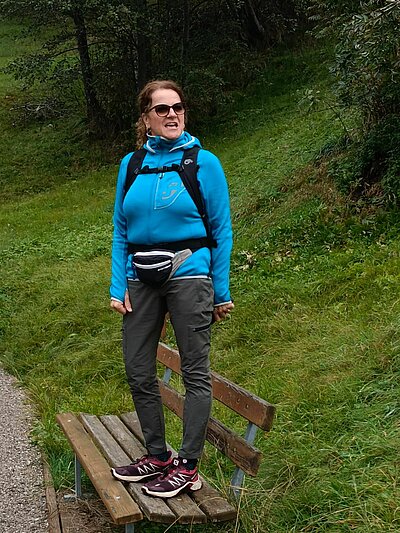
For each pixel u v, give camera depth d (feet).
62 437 16.35
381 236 23.79
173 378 19.21
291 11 70.79
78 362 22.43
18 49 101.81
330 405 14.17
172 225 10.18
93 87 67.56
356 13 27.32
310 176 30.73
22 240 41.75
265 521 10.71
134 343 10.66
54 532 12.09
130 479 10.81
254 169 40.11
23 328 26.45
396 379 14.16
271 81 63.00
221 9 68.69
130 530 10.18
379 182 26.32
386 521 9.77
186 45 62.95
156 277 10.09
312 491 10.93
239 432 14.56
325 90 50.57
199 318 10.19
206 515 10.03
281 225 27.58
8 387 21.56
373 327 17.13
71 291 28.55
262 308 21.48
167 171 10.27
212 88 60.34
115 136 66.95
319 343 17.62
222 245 10.33
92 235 39.27
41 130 72.08
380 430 12.38
